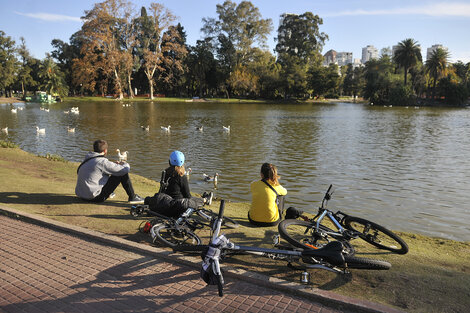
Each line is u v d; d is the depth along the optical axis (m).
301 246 4.47
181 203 5.58
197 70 105.31
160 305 3.72
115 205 7.43
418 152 22.34
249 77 102.38
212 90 122.44
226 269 4.34
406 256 5.22
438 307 3.71
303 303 3.75
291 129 35.47
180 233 5.27
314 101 121.00
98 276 4.32
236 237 5.70
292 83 106.50
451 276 4.49
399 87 100.94
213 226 3.96
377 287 4.13
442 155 21.27
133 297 3.87
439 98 110.88
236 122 42.50
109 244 5.25
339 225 5.29
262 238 5.67
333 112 65.00
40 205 7.19
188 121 42.81
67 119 42.91
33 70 104.25
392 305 3.74
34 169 12.23
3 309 3.64
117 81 90.31
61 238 5.47
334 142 26.66
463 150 23.14
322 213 5.40
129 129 33.78
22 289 4.02
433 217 10.51
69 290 4.00
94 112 54.69
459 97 102.81
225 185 13.91
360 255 5.18
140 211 6.41
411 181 14.85
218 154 21.27
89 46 82.56
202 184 13.98
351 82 148.38
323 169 17.17
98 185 7.20
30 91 123.31
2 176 10.09
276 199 6.14
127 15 83.06
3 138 26.94
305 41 123.31
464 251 6.25
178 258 4.68
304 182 14.55
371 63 110.94
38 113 51.66
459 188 13.76
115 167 7.16
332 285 4.16
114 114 51.34
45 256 4.85
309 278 4.16
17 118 43.59
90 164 7.17
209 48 105.56
